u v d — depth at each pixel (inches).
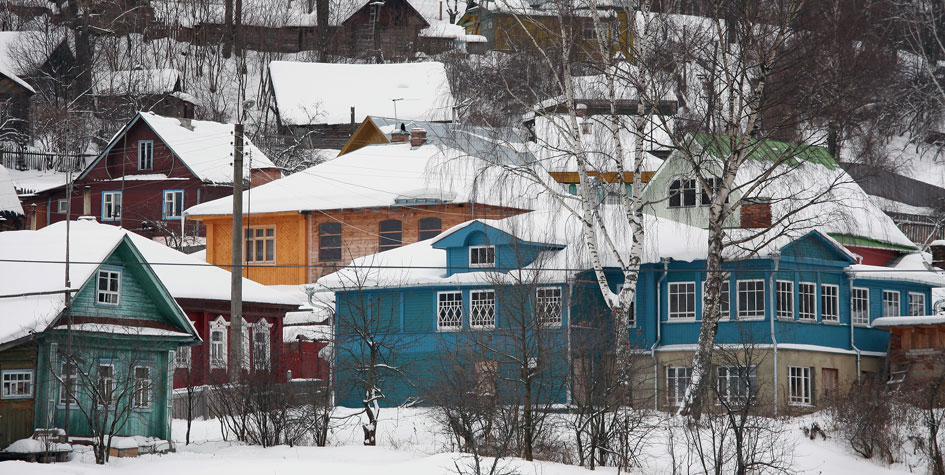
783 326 5610.2
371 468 3882.9
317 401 4675.2
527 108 5354.3
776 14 4906.5
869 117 5497.1
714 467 3895.2
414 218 7859.3
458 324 5930.1
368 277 6122.1
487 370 4156.0
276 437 4547.2
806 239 5831.7
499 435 4111.7
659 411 5231.3
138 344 4239.7
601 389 4126.5
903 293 6279.5
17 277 4333.2
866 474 4407.0
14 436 4084.6
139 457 4156.0
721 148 5359.3
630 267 5059.1
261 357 4665.4
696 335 5708.7
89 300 4323.3
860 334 6003.9
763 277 5644.7
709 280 5017.2
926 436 4653.1
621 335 4274.1
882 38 5482.3
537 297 4554.6
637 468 4094.5
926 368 5679.1
